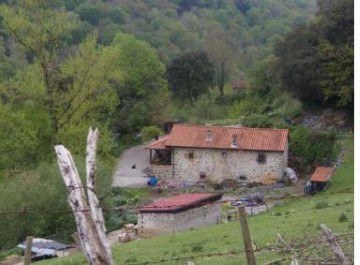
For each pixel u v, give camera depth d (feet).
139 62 302.86
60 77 149.28
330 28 218.59
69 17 155.63
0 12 152.46
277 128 222.48
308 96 230.27
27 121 144.05
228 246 79.97
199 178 204.54
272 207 148.46
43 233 118.32
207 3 540.11
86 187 37.17
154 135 277.64
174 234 102.32
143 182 211.00
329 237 43.47
